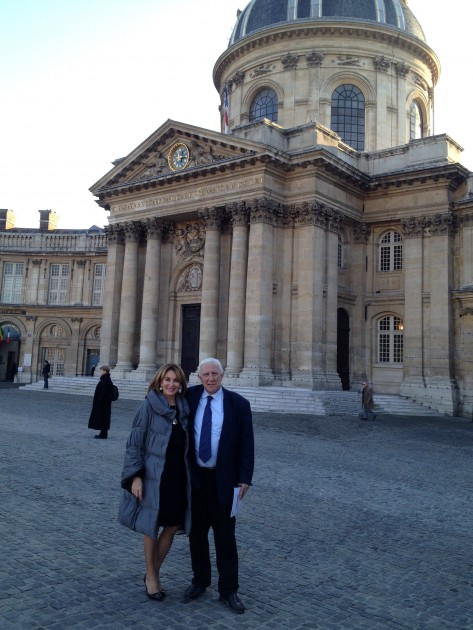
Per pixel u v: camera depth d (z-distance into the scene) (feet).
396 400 74.28
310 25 94.68
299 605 15.29
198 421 15.65
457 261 77.66
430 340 77.10
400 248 82.74
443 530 22.91
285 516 23.65
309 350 72.02
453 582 17.47
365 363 82.79
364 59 95.86
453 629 14.32
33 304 124.06
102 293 123.75
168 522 14.92
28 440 38.42
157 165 86.17
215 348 77.61
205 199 79.77
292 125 94.58
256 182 74.33
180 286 86.84
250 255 74.18
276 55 97.45
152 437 15.17
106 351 89.61
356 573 17.81
